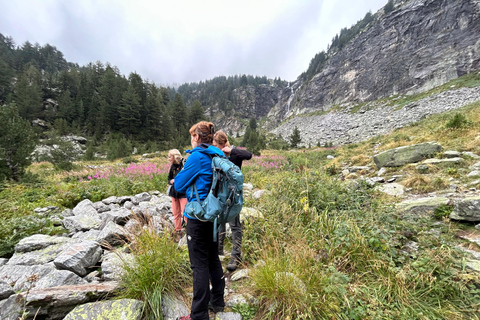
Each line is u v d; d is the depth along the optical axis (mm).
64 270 2463
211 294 2207
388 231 2768
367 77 74688
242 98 161875
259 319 2111
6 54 87438
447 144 8398
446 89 47250
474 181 4945
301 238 3043
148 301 2092
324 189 4352
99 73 81875
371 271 2484
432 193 4969
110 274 2533
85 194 6301
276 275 2328
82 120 63062
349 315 1999
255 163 15281
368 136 41938
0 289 2186
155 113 65938
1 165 10656
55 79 77625
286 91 144375
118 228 3518
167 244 2699
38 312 1979
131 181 8094
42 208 5250
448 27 58625
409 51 64875
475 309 1932
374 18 104938
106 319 1884
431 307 2008
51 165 25609
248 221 3734
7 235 3611
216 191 1912
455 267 2336
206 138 2115
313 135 63938
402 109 49688
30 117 55812
